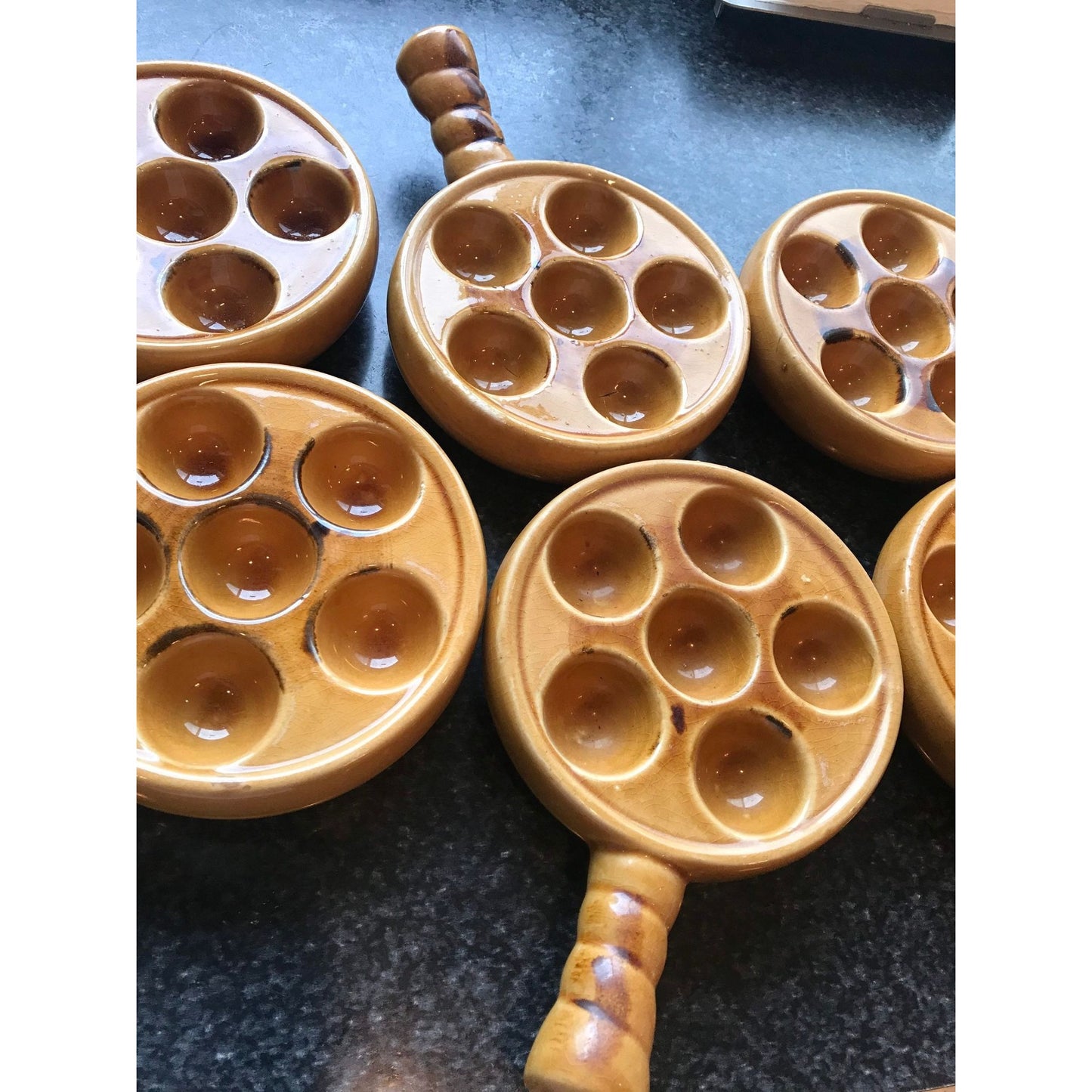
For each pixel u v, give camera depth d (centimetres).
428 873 36
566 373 42
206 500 35
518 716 34
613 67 60
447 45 49
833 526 48
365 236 43
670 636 40
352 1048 32
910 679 40
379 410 38
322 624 35
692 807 34
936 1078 36
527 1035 33
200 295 42
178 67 45
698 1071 34
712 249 48
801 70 65
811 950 38
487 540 43
